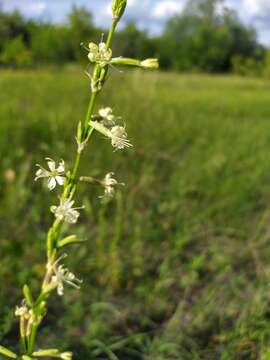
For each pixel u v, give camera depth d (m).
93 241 0.47
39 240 0.45
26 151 0.62
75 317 0.37
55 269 0.16
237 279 0.43
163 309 0.40
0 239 0.44
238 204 0.58
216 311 0.39
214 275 0.45
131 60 0.15
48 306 0.38
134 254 0.45
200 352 0.35
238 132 0.92
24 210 0.51
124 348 0.35
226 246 0.50
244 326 0.36
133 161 0.62
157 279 0.43
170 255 0.46
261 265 0.47
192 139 0.82
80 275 0.42
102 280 0.42
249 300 0.40
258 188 0.64
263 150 0.80
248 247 0.49
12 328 0.36
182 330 0.37
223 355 0.34
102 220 0.45
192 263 0.45
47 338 0.35
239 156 0.74
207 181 0.63
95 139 0.64
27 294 0.16
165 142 0.76
